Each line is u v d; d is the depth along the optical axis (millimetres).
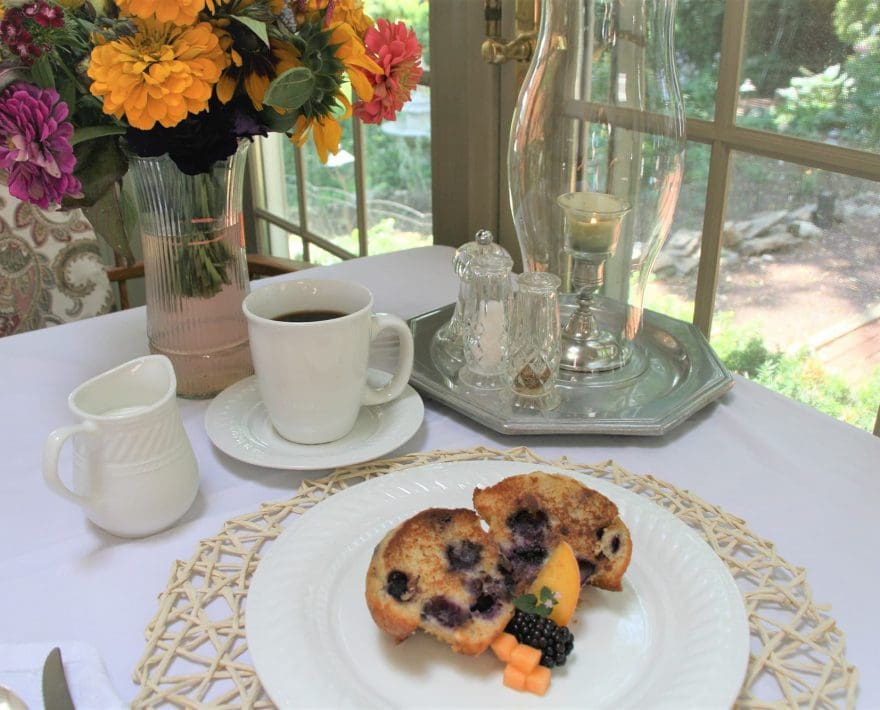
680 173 792
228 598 485
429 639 451
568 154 797
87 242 1114
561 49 759
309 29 603
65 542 543
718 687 400
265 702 422
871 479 609
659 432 649
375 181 1525
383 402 682
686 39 941
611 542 477
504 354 719
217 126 601
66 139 549
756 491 596
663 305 1089
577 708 407
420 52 691
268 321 590
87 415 509
